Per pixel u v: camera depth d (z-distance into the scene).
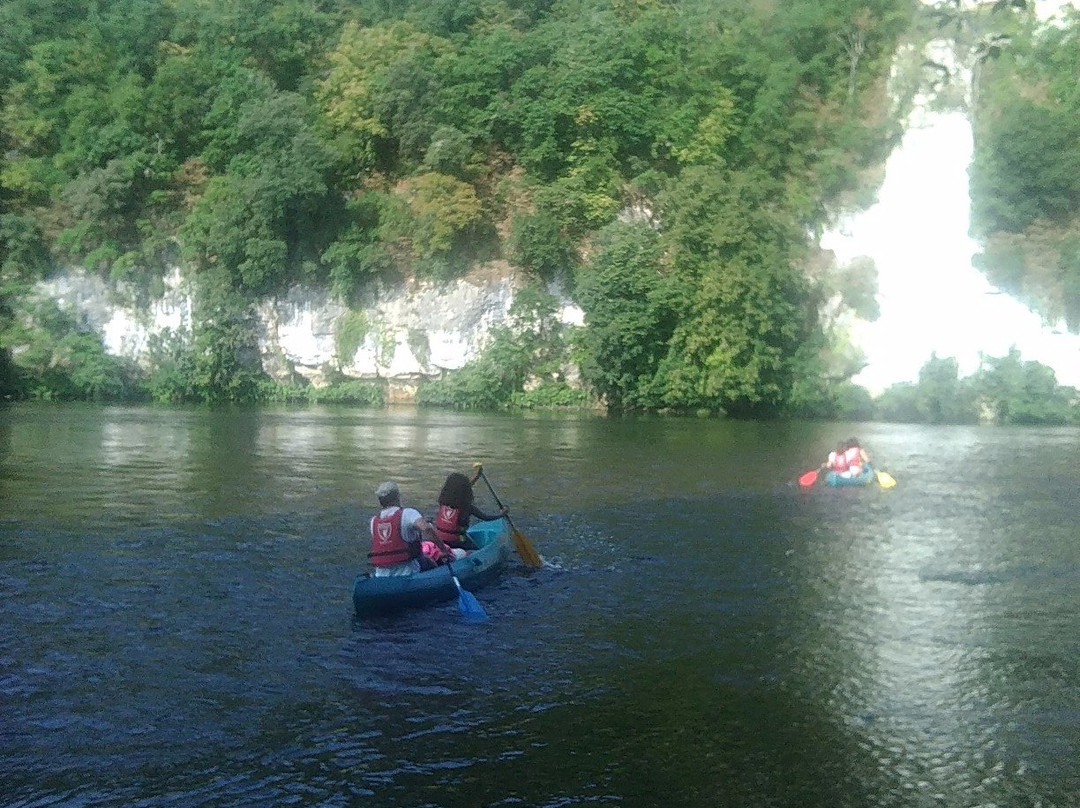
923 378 46.41
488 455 28.41
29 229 50.81
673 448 31.02
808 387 46.75
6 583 13.45
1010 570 14.99
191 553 15.30
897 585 14.06
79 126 53.53
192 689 9.80
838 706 9.52
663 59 54.44
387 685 9.94
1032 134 48.28
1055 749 8.61
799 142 52.84
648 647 11.19
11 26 57.41
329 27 60.81
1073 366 46.34
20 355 49.88
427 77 53.53
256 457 27.02
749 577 14.45
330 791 7.75
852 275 48.56
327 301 51.97
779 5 56.22
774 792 7.80
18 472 23.42
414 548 12.90
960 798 7.73
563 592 13.51
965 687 10.05
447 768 8.14
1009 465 27.92
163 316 51.66
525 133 53.66
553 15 62.75
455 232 50.91
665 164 54.09
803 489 22.55
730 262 46.06
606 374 47.12
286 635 11.48
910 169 49.78
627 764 8.23
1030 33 51.53
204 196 51.78
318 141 50.41
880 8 54.53
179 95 54.44
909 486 23.41
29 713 9.19
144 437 31.94
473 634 11.59
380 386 51.97
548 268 50.69
